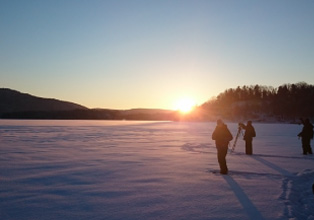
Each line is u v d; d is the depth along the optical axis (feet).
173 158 44.27
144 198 22.48
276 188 25.89
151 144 68.13
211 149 58.13
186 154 49.42
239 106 502.79
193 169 34.76
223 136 32.19
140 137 92.73
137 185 26.61
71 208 20.07
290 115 409.28
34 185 26.53
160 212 19.31
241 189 25.40
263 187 26.20
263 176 31.04
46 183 27.32
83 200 21.93
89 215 18.69
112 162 39.86
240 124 52.39
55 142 71.10
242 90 579.48
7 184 26.86
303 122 51.19
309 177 31.09
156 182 27.81
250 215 18.88
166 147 61.31
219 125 32.68
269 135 109.29
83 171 33.14
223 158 32.14
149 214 18.92
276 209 20.10
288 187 26.32
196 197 22.82
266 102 499.10
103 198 22.45
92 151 52.80
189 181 28.30
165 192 24.22
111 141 75.92
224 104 555.69
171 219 18.10
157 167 36.01
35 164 37.91
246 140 50.26
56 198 22.44
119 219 18.03
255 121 392.68
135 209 19.89
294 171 34.12
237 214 19.04
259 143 73.26
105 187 25.82
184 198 22.54
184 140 81.35
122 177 29.99
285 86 501.15
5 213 19.02
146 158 44.01
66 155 46.93
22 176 30.35
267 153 51.80
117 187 25.84
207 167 36.29
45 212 19.25
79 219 17.98
